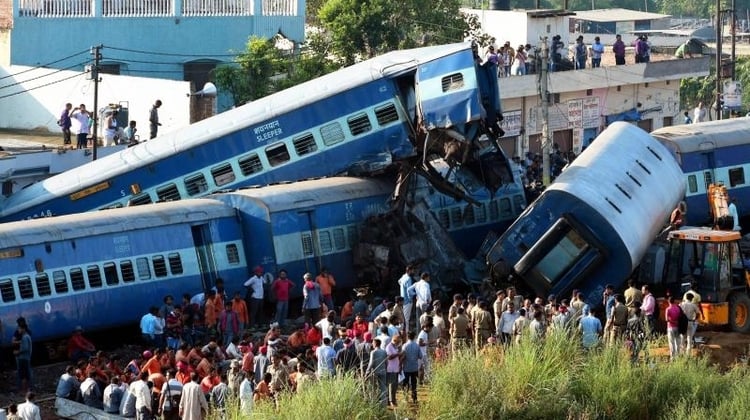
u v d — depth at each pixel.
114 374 43.28
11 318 48.84
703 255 52.81
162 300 53.06
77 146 73.19
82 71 86.12
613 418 41.94
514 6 168.75
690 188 68.44
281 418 38.06
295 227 56.84
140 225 53.06
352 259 58.38
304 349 46.25
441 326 46.22
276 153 61.41
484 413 40.31
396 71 60.81
